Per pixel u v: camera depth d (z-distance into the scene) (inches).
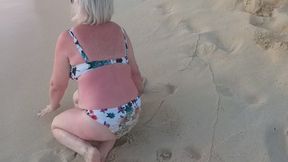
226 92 68.7
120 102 55.9
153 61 76.5
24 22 89.2
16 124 65.5
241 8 87.3
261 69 72.1
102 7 55.1
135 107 57.4
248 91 68.5
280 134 61.4
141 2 93.9
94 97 55.5
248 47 76.8
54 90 61.2
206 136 61.9
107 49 56.6
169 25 85.6
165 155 59.8
